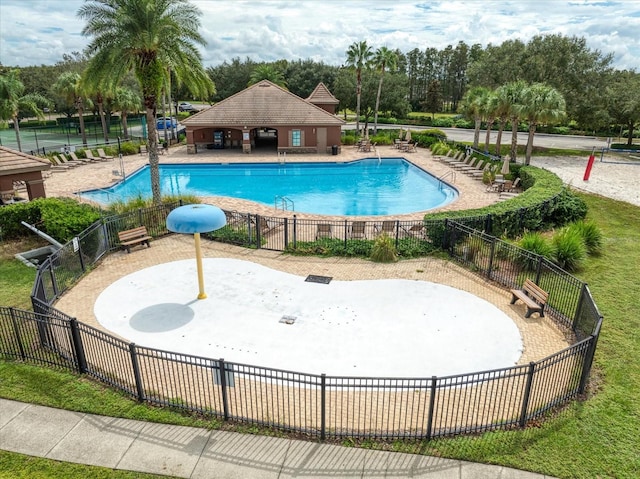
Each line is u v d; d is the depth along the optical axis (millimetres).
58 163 34594
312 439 7688
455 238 16703
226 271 15414
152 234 18734
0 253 16875
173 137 47750
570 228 17062
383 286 14266
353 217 22391
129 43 18984
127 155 40906
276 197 28422
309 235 19391
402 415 8461
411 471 7027
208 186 31922
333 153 42094
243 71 80750
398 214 23078
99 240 16453
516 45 49000
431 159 39719
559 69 42625
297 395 9086
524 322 12102
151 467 7090
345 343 11023
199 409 8352
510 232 18688
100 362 9812
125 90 46406
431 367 10125
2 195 22188
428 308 12852
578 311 11367
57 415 8266
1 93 34562
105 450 7445
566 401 8805
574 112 44250
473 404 8516
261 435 7781
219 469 7047
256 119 41125
